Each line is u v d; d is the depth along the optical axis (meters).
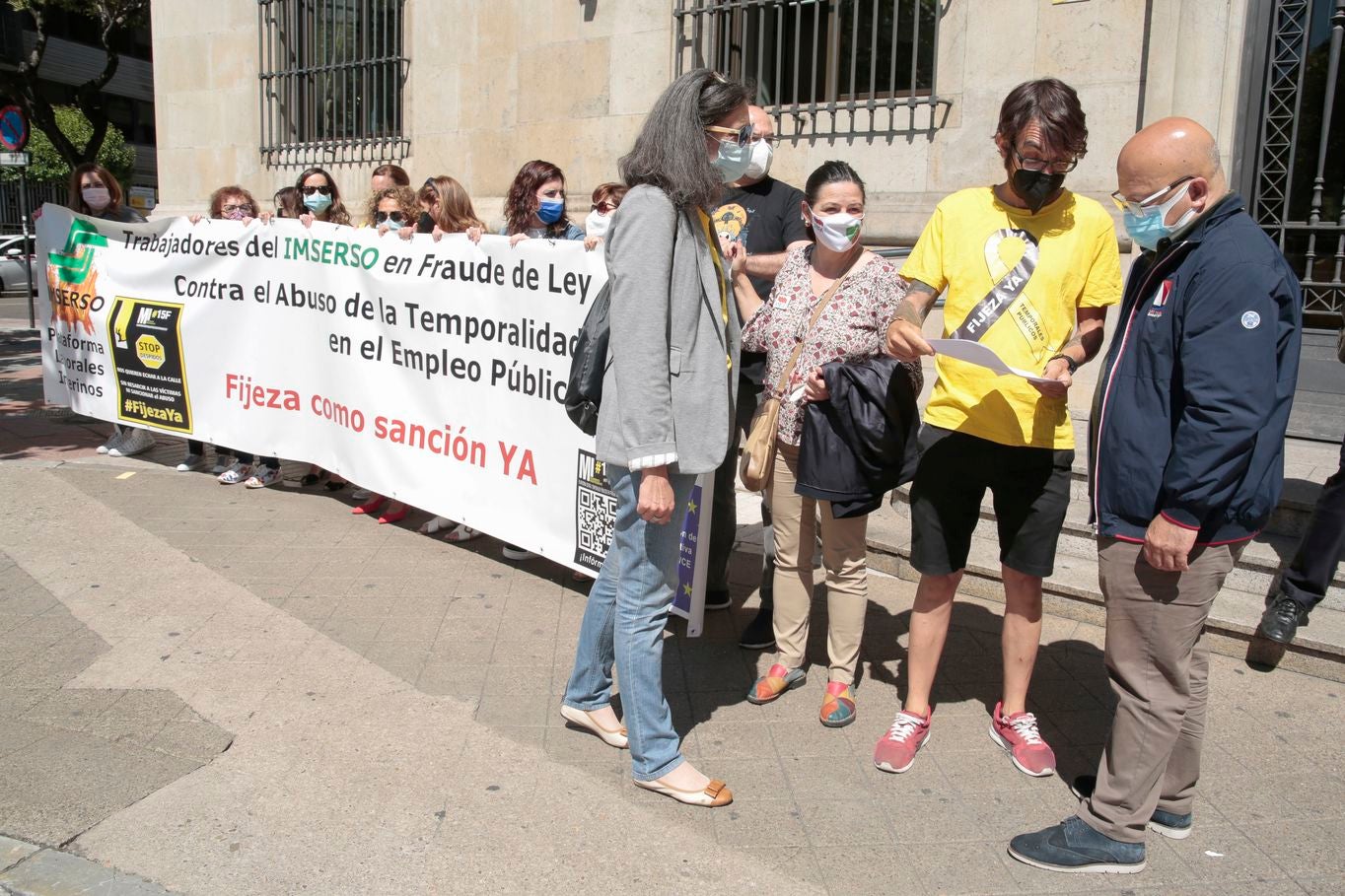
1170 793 2.85
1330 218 5.46
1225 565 2.58
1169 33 5.61
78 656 3.83
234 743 3.26
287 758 3.18
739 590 4.74
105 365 6.68
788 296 3.52
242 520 5.52
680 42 7.42
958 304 3.11
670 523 2.92
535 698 3.61
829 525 3.43
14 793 2.93
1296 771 3.20
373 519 5.59
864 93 6.95
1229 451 2.38
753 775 3.17
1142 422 2.60
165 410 6.40
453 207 5.36
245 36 10.05
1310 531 3.73
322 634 4.08
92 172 6.83
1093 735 3.44
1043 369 3.06
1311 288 5.53
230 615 4.24
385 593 4.52
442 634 4.11
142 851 2.71
